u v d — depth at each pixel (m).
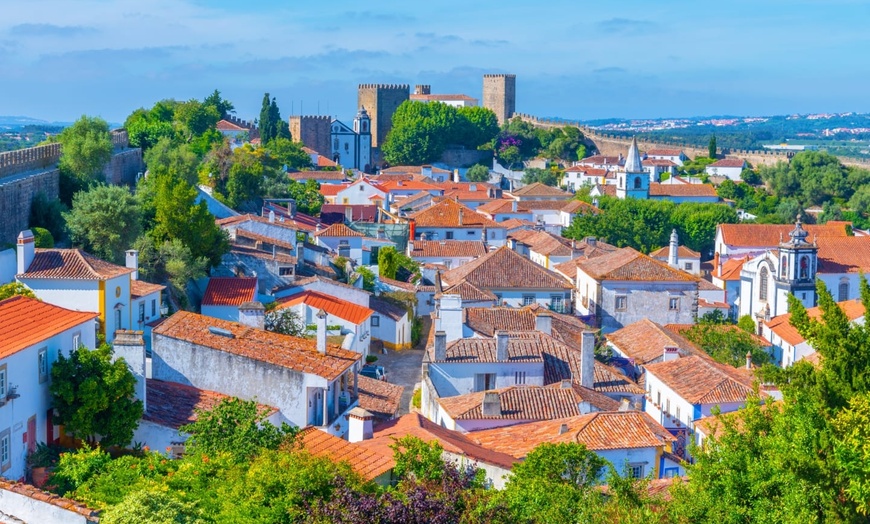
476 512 38.56
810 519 37.38
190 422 51.81
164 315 82.44
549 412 67.00
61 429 49.81
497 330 82.12
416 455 45.03
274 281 104.81
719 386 72.94
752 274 149.25
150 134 159.88
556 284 120.56
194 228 97.12
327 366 57.22
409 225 165.25
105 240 88.81
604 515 40.62
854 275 147.25
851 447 39.00
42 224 94.38
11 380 45.69
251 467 43.28
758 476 40.22
